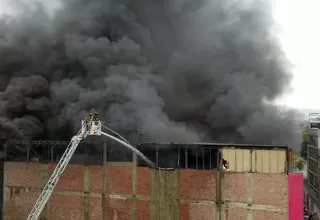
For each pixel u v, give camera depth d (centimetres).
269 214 1808
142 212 2022
